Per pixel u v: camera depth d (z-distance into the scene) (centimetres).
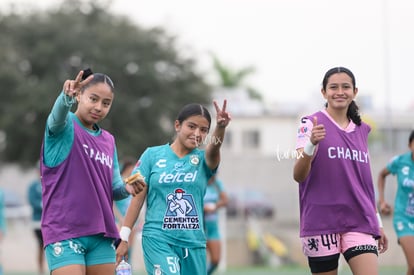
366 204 1410
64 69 8312
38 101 7931
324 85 1446
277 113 11175
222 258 3922
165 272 1395
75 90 1213
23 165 8381
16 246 4525
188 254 1424
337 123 1438
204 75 9119
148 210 1450
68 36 8244
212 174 1466
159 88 8606
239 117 11119
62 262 1265
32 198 3347
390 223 5616
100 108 1308
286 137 11075
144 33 8675
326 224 1402
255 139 11112
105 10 8931
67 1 8869
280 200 7250
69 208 1279
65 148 1284
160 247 1412
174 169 1434
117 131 8288
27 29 8362
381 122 9662
